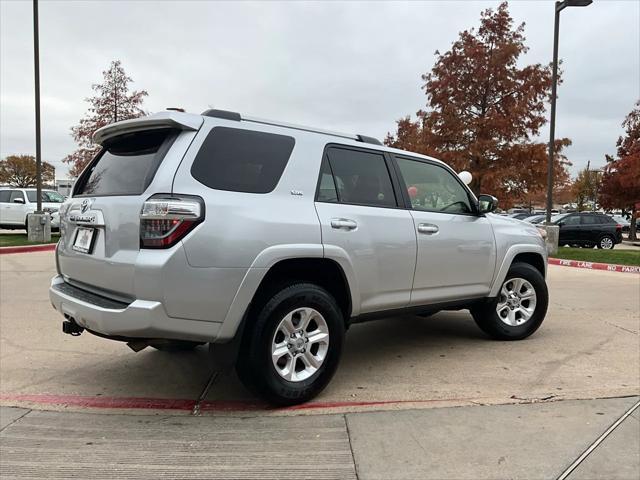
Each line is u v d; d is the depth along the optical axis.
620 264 12.88
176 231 3.12
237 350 3.41
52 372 4.46
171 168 3.23
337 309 3.84
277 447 3.07
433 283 4.64
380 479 2.72
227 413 3.60
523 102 17.22
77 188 4.12
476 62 17.64
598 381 4.18
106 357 4.90
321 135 4.09
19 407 3.70
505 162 17.67
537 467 2.82
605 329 6.02
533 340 5.52
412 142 25.83
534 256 5.76
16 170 69.75
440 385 4.12
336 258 3.81
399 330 6.01
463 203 5.16
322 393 3.97
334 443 3.12
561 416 3.46
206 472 2.80
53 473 2.79
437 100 18.31
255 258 3.37
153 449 3.06
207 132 3.43
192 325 3.21
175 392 4.02
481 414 3.51
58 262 4.14
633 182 27.53
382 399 3.83
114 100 21.98
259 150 3.65
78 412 3.62
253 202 3.47
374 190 4.32
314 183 3.86
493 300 5.29
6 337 5.54
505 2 17.67
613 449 3.01
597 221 21.80
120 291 3.28
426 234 4.54
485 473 2.76
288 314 3.56
